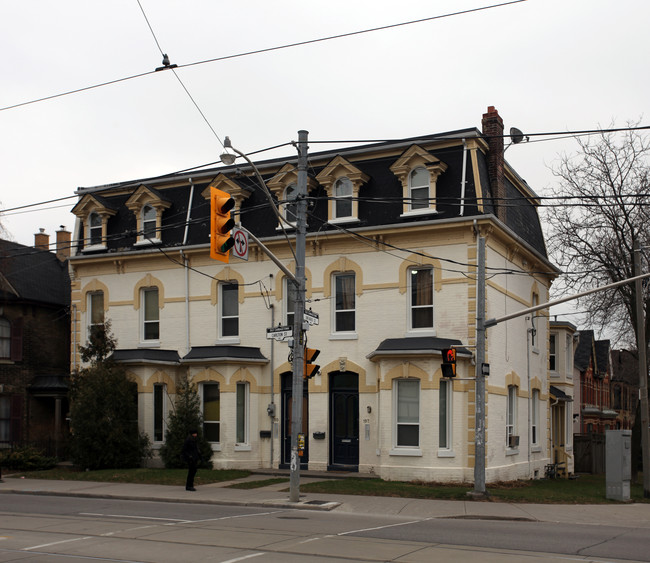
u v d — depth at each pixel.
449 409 24.84
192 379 28.33
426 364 24.70
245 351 27.98
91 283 31.97
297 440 20.08
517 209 30.03
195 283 29.89
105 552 12.45
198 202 30.47
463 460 24.56
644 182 30.42
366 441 26.20
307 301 24.98
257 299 28.70
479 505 20.02
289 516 17.62
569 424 37.69
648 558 12.71
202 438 27.69
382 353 24.97
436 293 25.84
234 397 27.70
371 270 26.94
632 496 24.50
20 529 15.04
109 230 32.06
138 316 30.77
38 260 38.19
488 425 25.55
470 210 25.55
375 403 26.22
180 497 21.12
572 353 39.06
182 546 13.02
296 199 20.64
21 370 34.91
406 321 26.22
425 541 13.97
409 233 26.30
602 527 17.05
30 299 35.34
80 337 32.03
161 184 31.48
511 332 28.48
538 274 32.44
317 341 27.47
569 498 22.14
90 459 27.83
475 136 22.27
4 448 32.69
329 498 20.84
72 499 21.45
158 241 30.39
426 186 26.44
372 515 18.19
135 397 28.97
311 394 27.38
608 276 31.77
